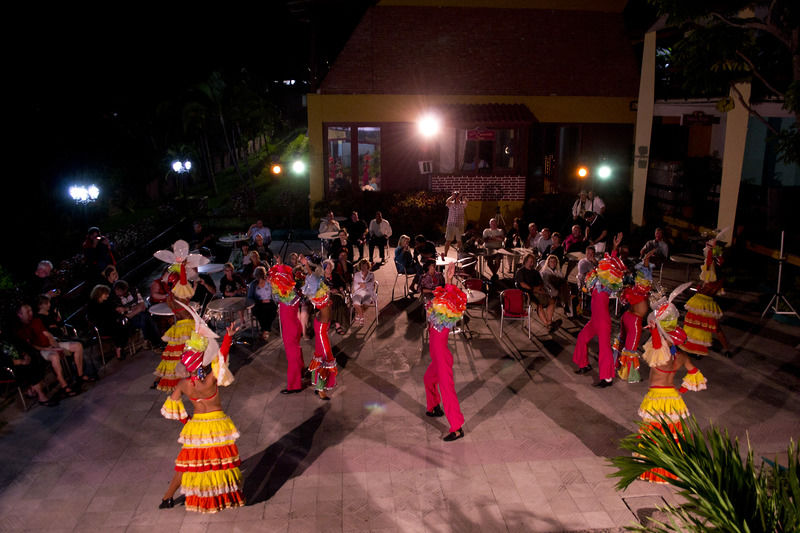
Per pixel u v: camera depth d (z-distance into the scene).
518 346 10.77
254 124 30.80
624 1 20.36
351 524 6.15
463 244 14.79
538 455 7.36
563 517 6.23
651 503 6.45
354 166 20.53
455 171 20.17
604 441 7.66
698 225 17.41
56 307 10.33
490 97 20.48
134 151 30.02
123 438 7.89
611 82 20.78
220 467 6.21
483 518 6.22
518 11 20.19
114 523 6.21
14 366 8.52
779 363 9.94
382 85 20.14
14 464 7.30
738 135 14.81
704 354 10.01
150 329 10.49
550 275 11.73
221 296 12.17
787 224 15.40
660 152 21.70
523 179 20.17
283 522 6.19
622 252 13.23
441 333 7.57
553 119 20.75
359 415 8.38
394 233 19.56
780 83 14.28
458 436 7.72
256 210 23.11
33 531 6.10
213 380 6.23
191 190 33.78
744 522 3.69
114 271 10.99
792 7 12.02
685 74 13.14
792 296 12.66
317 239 19.47
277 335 11.40
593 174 21.14
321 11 20.12
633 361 8.59
